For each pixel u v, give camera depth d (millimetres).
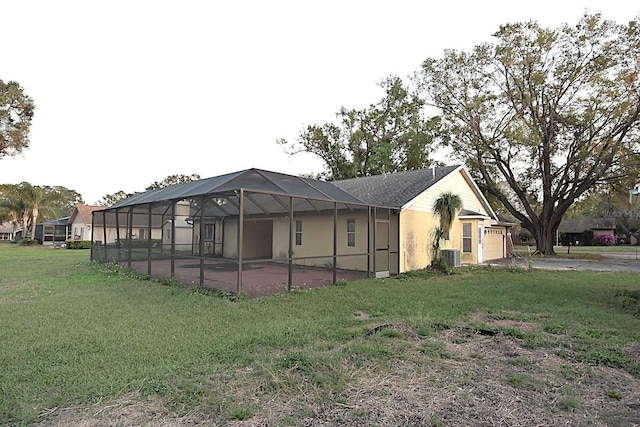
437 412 3068
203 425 2844
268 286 10016
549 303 7648
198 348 4605
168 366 3979
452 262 15164
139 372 3807
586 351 4656
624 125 21359
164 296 8188
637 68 20391
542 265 17234
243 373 3854
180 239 19781
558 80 22812
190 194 10219
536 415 3045
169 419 2920
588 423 2934
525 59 22984
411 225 14188
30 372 3797
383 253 13773
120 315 6402
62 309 6848
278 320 6125
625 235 45500
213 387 3484
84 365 4008
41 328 5500
